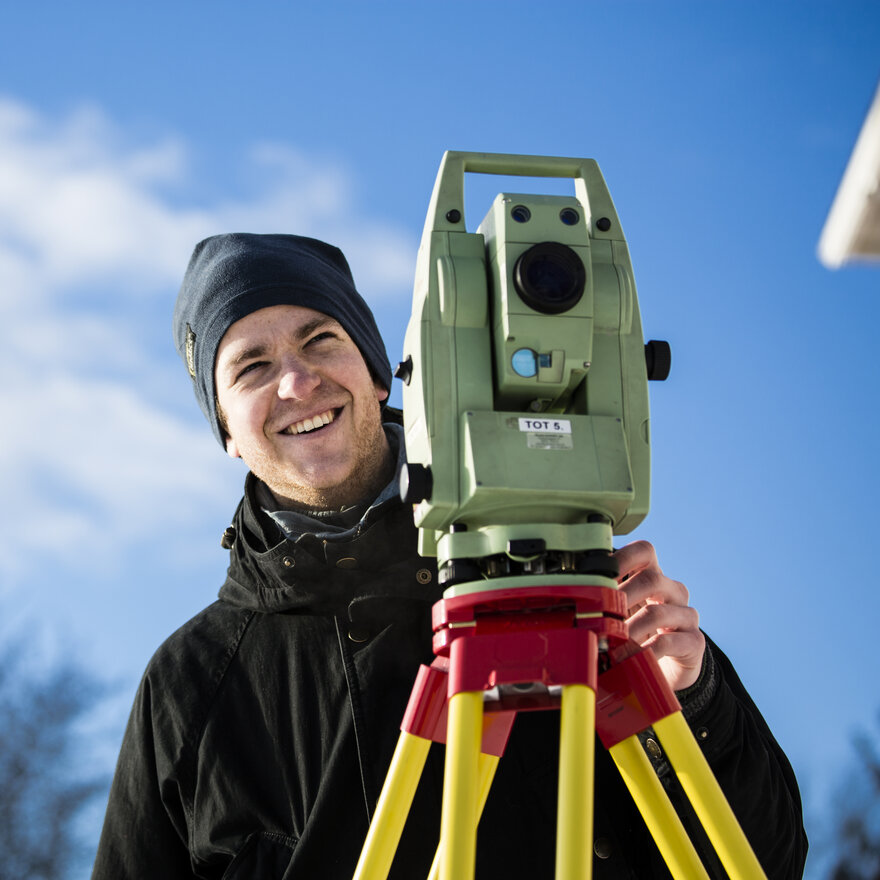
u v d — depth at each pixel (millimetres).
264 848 1882
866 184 1221
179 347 2363
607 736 1431
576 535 1380
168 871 2035
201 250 2330
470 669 1285
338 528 2131
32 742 11008
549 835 1789
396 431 2268
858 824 10773
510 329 1443
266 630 2059
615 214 1605
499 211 1498
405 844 1788
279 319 2113
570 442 1427
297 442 2074
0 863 10625
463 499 1400
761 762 1775
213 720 2004
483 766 1436
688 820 1747
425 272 1542
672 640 1612
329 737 1907
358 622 1954
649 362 1557
